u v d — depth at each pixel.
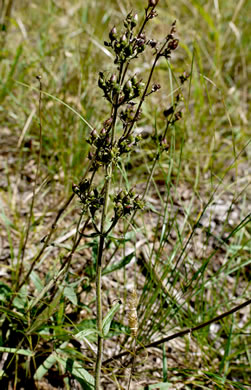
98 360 1.67
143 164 3.25
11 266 2.46
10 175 3.13
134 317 1.65
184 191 3.22
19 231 2.59
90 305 2.39
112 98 1.49
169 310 2.14
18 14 4.49
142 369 2.19
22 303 2.11
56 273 2.00
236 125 3.90
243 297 2.39
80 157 3.05
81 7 4.50
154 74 3.56
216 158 3.56
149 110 3.47
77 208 2.93
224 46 4.68
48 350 1.92
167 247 2.83
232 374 2.28
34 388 2.01
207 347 2.37
